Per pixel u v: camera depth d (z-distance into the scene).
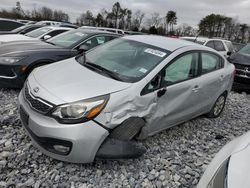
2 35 8.72
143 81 3.47
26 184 2.84
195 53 4.41
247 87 8.85
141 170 3.33
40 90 3.18
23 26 13.98
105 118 3.04
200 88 4.44
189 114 4.47
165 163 3.54
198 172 3.47
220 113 5.61
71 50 6.14
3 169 3.03
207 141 4.44
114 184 3.02
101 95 3.10
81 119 2.94
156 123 3.75
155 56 3.91
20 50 5.47
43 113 3.02
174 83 3.92
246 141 2.55
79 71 3.70
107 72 3.70
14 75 5.13
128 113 3.26
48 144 3.01
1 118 4.05
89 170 3.18
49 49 5.78
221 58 5.22
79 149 2.96
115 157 3.10
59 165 3.19
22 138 3.63
